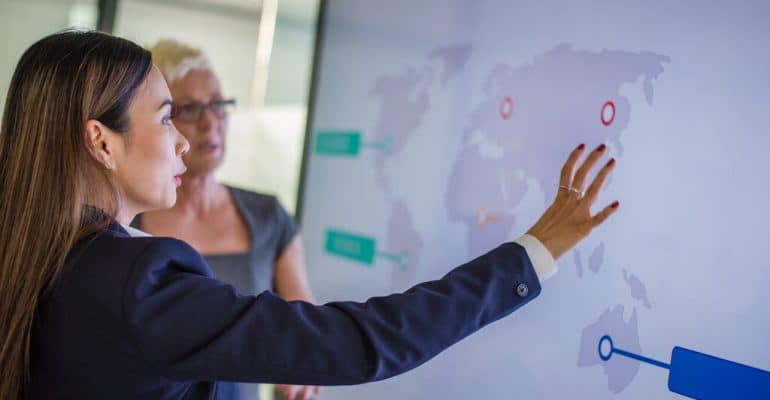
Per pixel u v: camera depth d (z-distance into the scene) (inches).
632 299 45.0
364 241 69.9
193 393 37.1
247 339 32.1
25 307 34.1
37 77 35.6
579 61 49.9
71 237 34.6
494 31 57.5
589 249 48.3
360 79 73.3
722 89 40.9
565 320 49.6
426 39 64.7
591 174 48.4
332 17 78.9
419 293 33.6
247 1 107.9
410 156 65.2
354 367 32.0
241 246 68.0
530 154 53.0
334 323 32.8
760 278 38.1
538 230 36.7
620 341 45.6
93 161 35.9
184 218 67.0
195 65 66.8
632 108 46.0
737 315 39.0
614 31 47.6
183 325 32.2
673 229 42.9
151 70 37.6
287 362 32.0
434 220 61.6
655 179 44.3
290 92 102.2
